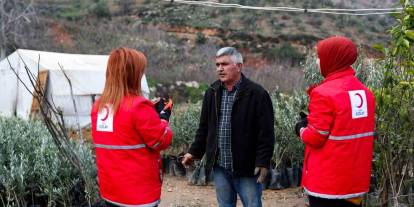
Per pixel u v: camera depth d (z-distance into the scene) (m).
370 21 40.25
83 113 14.21
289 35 36.88
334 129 3.06
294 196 6.97
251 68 30.34
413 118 3.99
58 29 34.47
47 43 31.34
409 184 4.29
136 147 3.14
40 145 5.66
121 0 43.16
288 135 7.24
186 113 9.88
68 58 14.84
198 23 38.75
